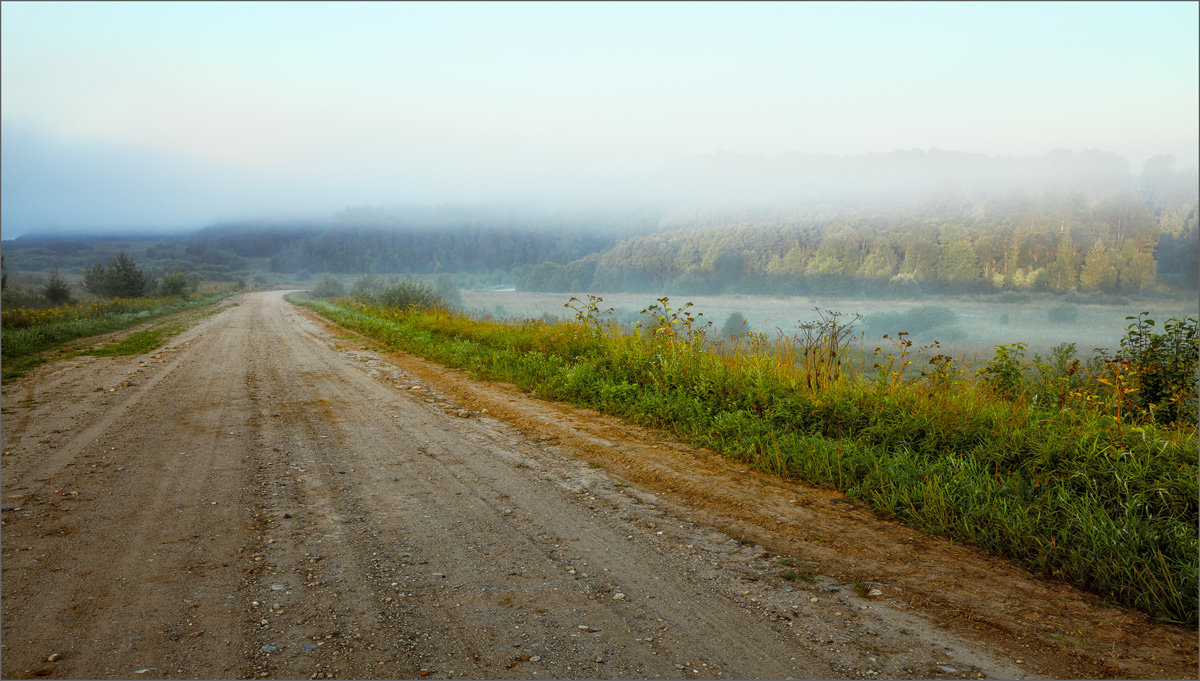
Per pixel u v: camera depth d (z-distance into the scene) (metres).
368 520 4.22
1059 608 3.11
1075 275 129.88
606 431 6.81
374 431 6.90
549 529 4.09
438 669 2.48
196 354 14.45
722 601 3.13
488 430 6.97
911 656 2.65
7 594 3.09
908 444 5.32
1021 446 4.84
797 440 5.67
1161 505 3.95
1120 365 6.05
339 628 2.80
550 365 10.58
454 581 3.31
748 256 174.00
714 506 4.55
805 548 3.82
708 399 7.26
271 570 3.42
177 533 3.95
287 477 5.18
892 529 4.12
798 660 2.60
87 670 2.44
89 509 4.37
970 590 3.29
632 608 3.05
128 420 7.37
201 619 2.87
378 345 16.55
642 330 10.99
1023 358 7.29
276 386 9.95
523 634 2.78
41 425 7.09
